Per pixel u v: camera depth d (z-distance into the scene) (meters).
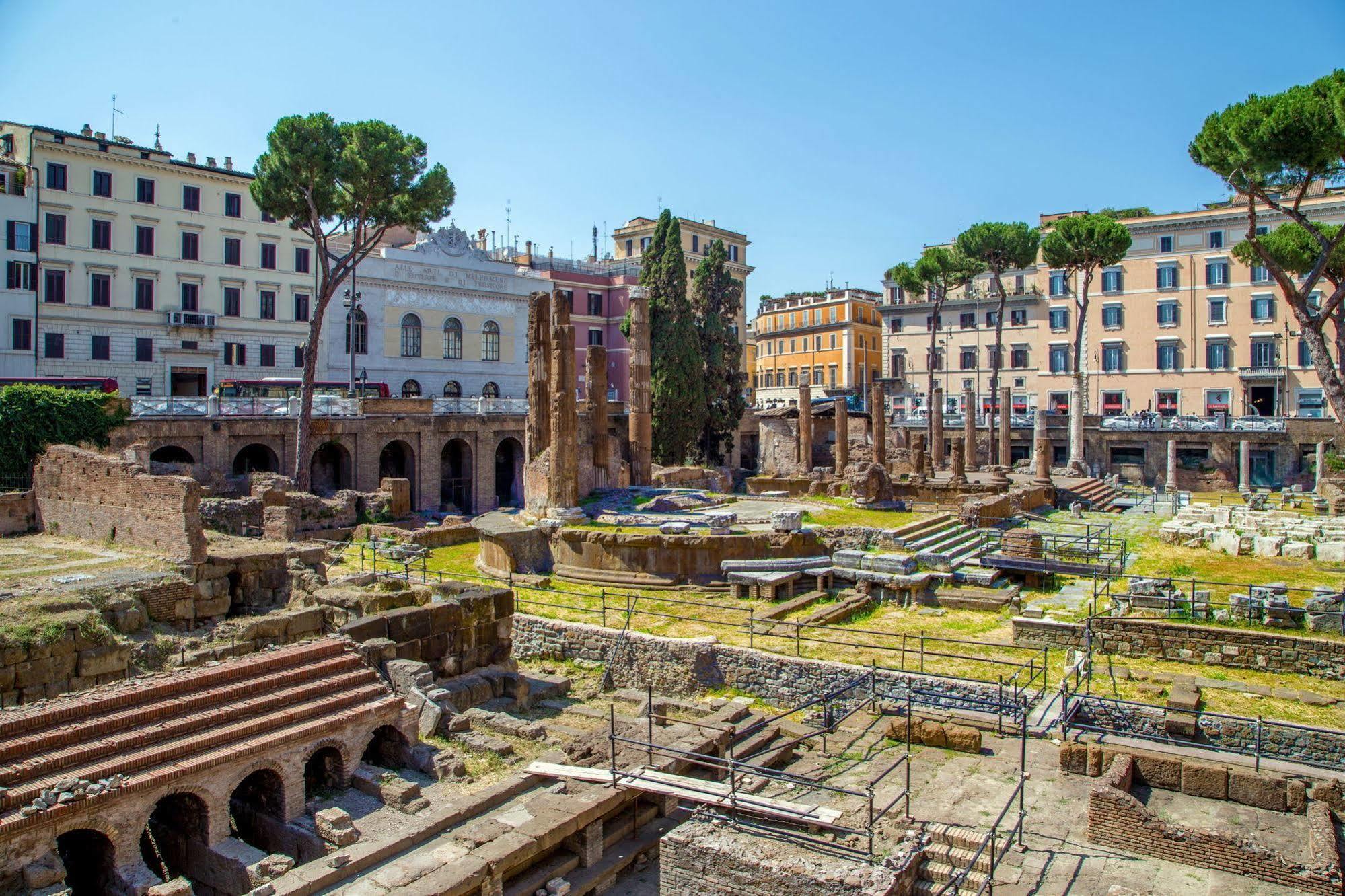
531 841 14.62
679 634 27.03
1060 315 95.12
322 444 54.81
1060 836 15.58
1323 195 84.06
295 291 71.25
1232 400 86.00
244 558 25.50
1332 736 18.64
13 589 21.83
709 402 79.31
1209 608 26.75
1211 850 14.44
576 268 97.94
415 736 18.23
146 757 14.34
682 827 14.52
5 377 56.25
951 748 19.75
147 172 64.25
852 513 42.62
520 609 29.64
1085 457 81.38
